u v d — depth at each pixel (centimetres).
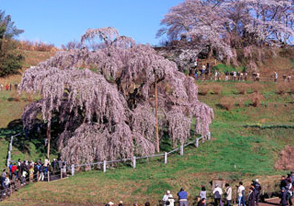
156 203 2180
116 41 3281
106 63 3156
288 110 4428
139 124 3125
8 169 2945
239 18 6431
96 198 2295
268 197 2217
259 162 2922
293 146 3331
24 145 3453
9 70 6309
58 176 2831
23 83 3064
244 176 2539
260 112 4459
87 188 2456
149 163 2995
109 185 2483
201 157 3053
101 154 2838
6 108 4738
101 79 2905
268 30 6353
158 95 3484
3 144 3488
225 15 6462
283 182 2077
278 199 2167
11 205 2262
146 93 3159
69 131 3105
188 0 6347
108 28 3247
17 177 2725
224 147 3309
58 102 2900
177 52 6322
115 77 3400
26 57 7262
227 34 6253
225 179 2470
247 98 4822
